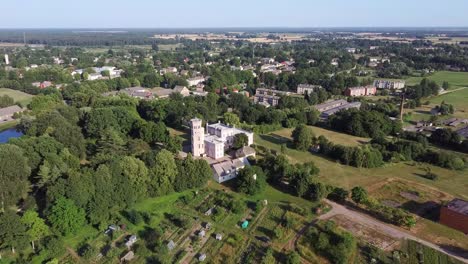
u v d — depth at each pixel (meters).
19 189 127.31
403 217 124.44
